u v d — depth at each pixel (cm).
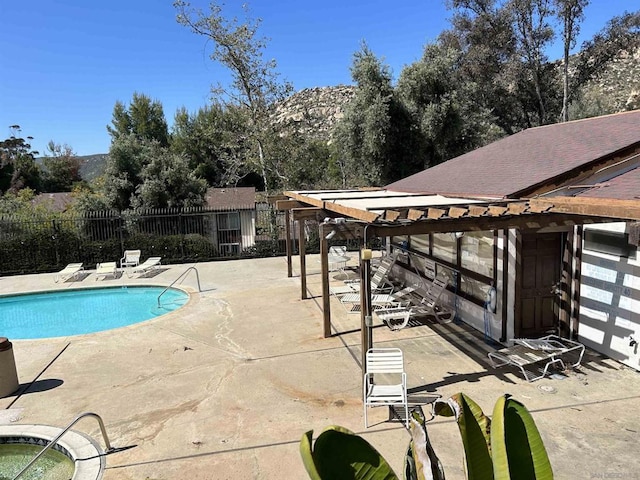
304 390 736
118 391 760
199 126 4722
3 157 5134
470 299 1020
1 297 1524
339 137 2484
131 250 1931
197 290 1473
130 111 5003
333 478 236
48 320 1354
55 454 612
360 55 2323
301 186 2527
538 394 683
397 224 711
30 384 799
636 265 729
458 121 2327
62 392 763
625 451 537
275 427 625
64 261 1917
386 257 1402
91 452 579
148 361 889
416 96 2358
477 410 244
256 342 971
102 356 923
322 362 848
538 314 885
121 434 623
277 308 1225
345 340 962
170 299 1494
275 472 527
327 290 969
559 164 887
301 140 2514
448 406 250
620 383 707
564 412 629
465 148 2466
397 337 965
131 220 2041
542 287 877
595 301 816
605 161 820
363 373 733
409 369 797
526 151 1155
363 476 240
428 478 212
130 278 1711
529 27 2978
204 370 834
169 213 2127
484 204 750
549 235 867
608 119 1130
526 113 3206
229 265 1895
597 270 807
